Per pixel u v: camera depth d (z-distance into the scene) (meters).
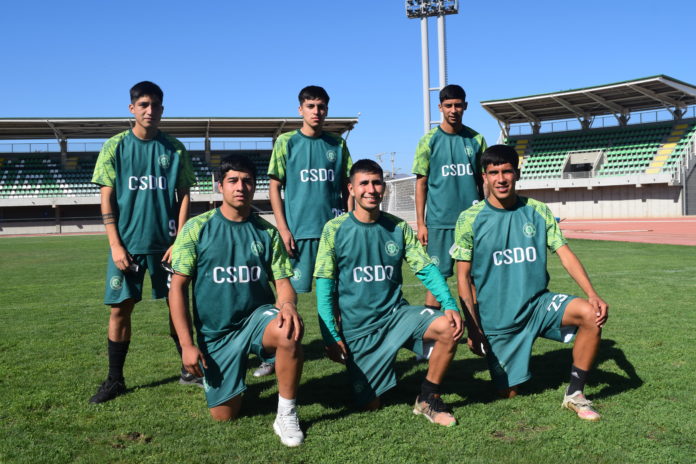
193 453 2.52
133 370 3.96
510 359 3.19
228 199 2.90
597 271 8.95
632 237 17.95
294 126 37.66
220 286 2.90
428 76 27.52
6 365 4.11
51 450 2.57
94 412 3.09
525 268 3.18
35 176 37.94
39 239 27.25
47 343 4.84
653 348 4.20
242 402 3.28
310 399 3.30
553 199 35.44
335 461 2.41
